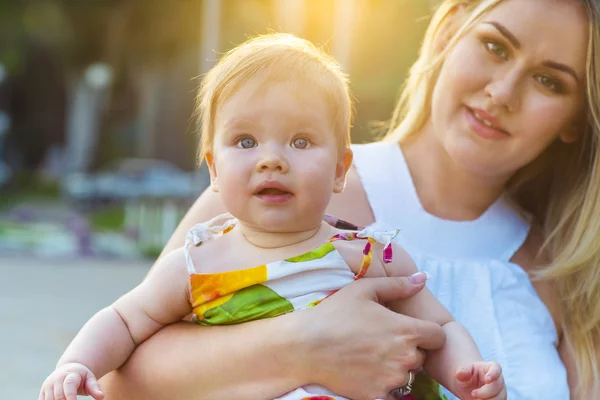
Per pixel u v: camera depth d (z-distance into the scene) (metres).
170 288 2.12
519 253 2.71
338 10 15.80
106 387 2.18
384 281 2.11
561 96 2.42
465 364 2.05
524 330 2.49
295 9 15.45
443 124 2.47
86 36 32.31
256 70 2.03
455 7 2.62
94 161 35.59
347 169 2.16
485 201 2.66
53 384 1.89
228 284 2.06
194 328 2.14
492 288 2.53
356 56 22.69
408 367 2.00
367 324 2.01
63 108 39.16
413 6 20.45
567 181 2.74
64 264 14.55
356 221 2.57
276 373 2.01
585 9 2.38
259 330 2.04
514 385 2.40
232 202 2.03
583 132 2.66
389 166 2.64
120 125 38.03
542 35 2.35
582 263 2.59
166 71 34.31
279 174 1.99
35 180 37.81
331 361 1.99
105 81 34.03
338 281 2.09
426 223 2.58
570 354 2.61
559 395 2.42
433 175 2.61
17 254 15.59
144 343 2.16
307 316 2.02
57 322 8.86
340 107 2.08
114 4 30.45
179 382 2.07
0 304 9.87
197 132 2.31
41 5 31.64
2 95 38.34
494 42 2.38
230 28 27.00
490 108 2.37
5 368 6.78
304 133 2.02
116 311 2.15
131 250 16.66
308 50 2.14
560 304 2.66
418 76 2.66
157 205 18.41
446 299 2.50
